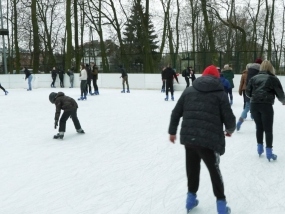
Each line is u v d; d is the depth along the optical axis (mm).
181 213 3945
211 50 23531
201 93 3602
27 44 40156
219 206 3605
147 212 3980
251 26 36469
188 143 3551
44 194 4559
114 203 4250
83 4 28312
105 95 18688
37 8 33438
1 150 6918
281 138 7602
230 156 6277
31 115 11719
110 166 5789
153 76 23109
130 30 36219
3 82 25125
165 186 4820
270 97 5680
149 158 6262
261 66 5816
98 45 47188
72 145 7312
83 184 4926
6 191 4676
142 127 9320
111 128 9211
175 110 3740
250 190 4625
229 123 3539
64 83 26062
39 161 6109
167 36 31750
